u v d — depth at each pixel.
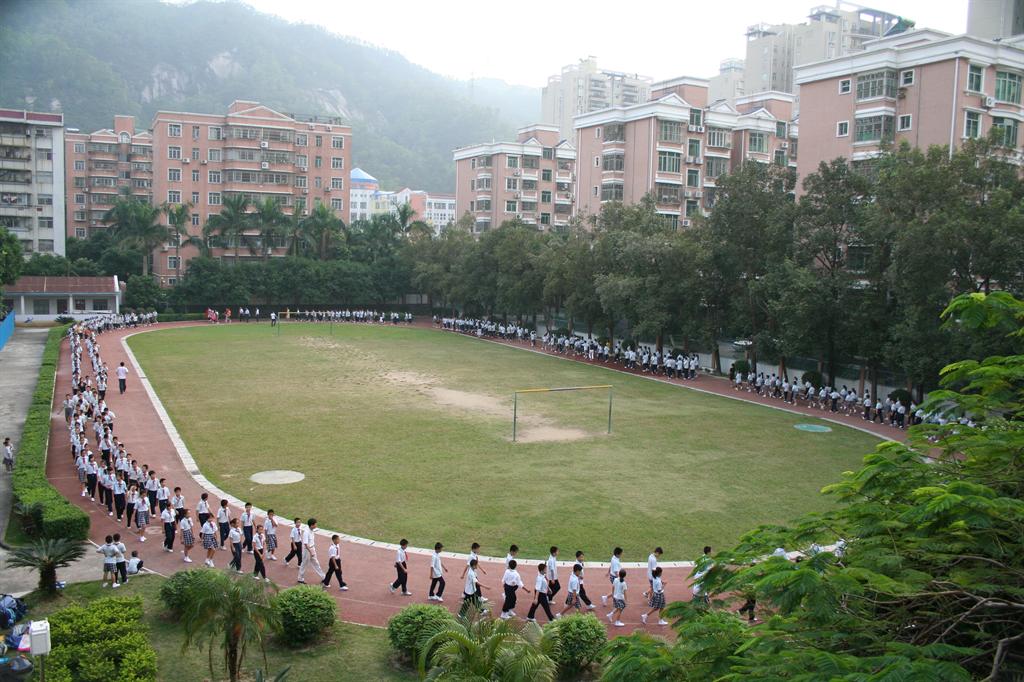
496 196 100.38
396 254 95.31
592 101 178.62
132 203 90.44
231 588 13.70
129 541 22.73
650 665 9.09
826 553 9.60
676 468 30.78
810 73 56.88
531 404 43.09
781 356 48.34
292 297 92.12
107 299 81.44
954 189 36.75
